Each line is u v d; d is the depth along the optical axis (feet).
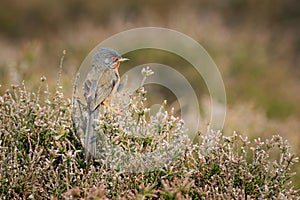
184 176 22.98
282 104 56.24
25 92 25.41
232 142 24.38
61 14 88.38
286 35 83.97
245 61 62.75
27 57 47.70
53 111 24.79
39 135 24.12
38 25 86.94
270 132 38.14
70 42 65.77
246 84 57.67
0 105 24.44
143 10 86.58
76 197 20.76
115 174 22.39
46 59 60.95
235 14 91.40
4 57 60.39
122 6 89.20
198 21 72.84
